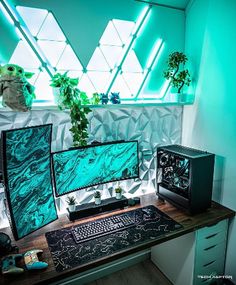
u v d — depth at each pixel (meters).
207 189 1.83
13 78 1.42
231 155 1.86
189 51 2.21
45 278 1.20
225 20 1.78
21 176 1.39
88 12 1.80
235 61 1.73
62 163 1.63
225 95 1.85
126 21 1.97
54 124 1.79
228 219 1.92
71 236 1.55
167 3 2.08
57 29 1.77
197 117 2.18
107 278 2.21
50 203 1.65
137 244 1.45
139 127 2.17
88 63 1.92
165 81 2.33
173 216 1.79
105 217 1.78
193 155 1.76
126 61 2.09
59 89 1.63
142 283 2.13
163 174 2.05
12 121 1.65
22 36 1.68
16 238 1.38
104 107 1.89
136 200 2.00
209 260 1.90
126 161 1.94
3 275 1.23
